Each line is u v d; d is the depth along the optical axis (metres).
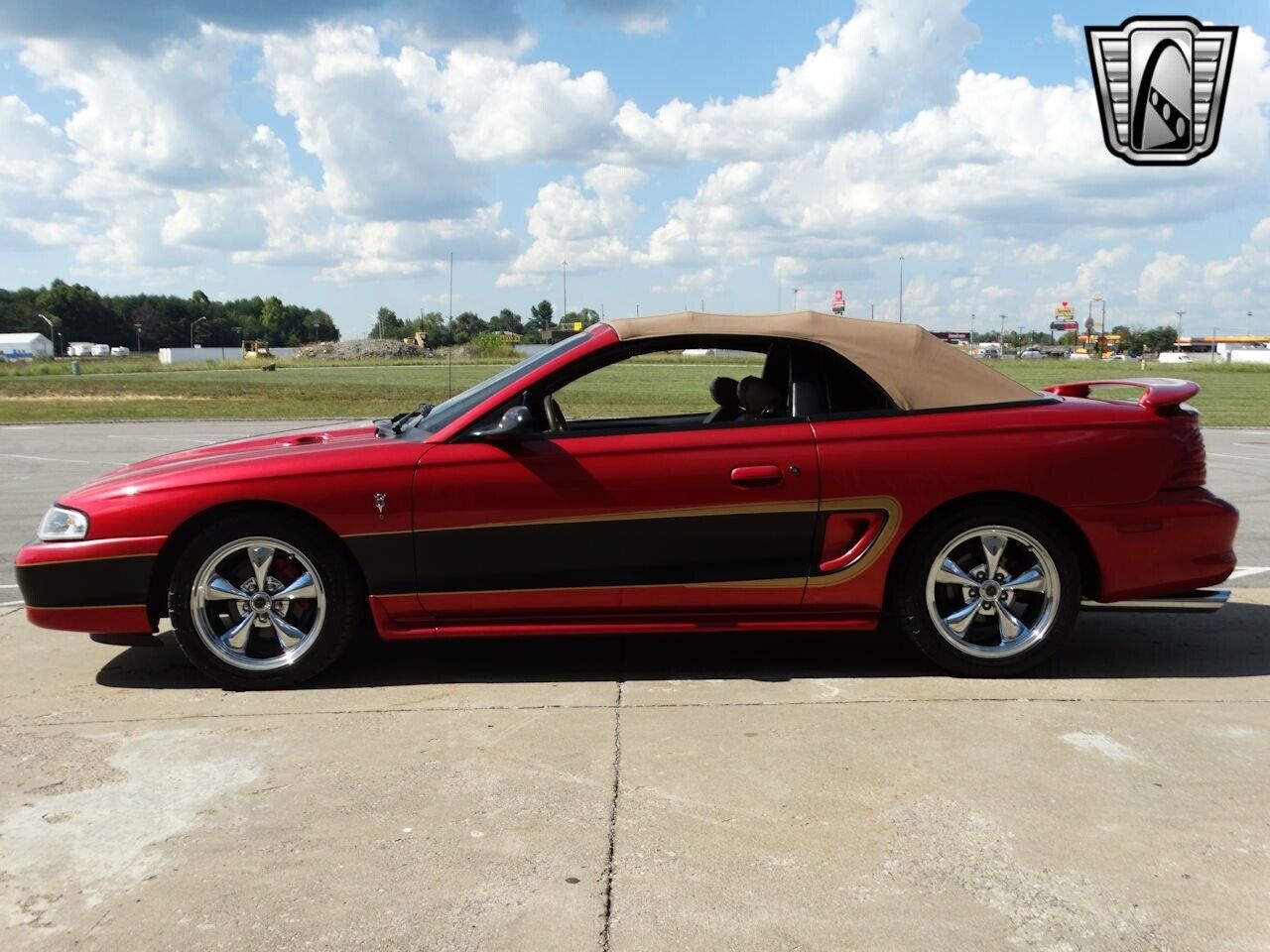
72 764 3.35
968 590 4.18
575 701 3.91
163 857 2.73
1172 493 4.21
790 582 4.12
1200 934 2.36
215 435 16.89
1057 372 50.00
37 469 12.01
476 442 4.05
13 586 6.14
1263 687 4.09
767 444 4.07
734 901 2.49
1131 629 5.00
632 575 4.09
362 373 52.22
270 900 2.51
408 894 2.53
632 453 4.04
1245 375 58.25
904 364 4.23
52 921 2.43
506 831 2.85
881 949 2.30
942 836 2.82
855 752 3.40
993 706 3.85
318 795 3.09
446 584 4.06
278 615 4.11
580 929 2.38
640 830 2.85
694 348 4.27
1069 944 2.32
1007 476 4.08
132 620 4.08
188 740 3.55
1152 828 2.87
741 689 4.05
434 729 3.63
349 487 3.99
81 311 158.38
